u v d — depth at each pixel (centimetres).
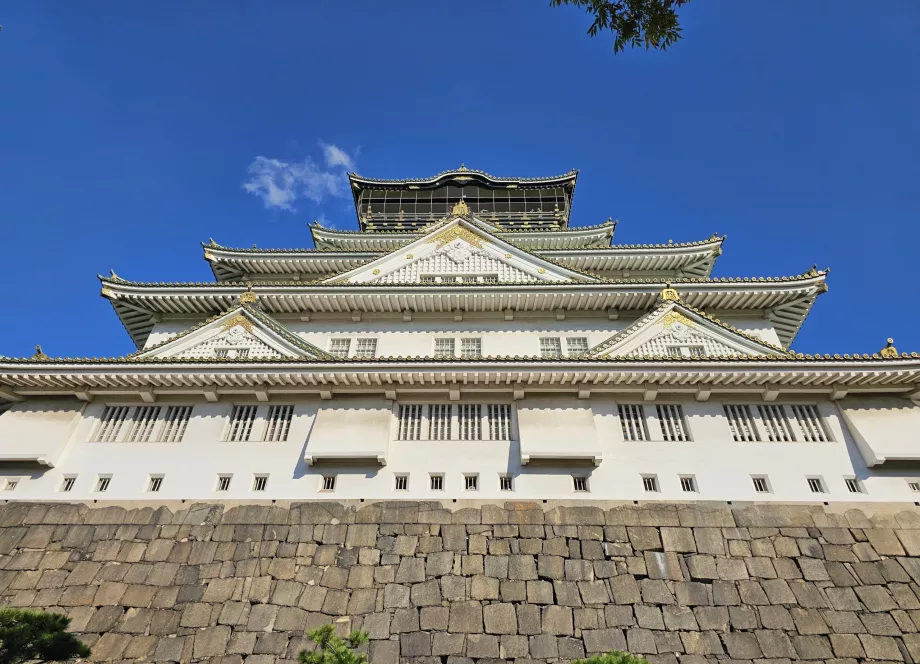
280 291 2195
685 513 1491
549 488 1552
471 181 3797
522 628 1280
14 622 1070
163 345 1914
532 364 1636
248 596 1355
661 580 1366
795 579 1373
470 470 1590
